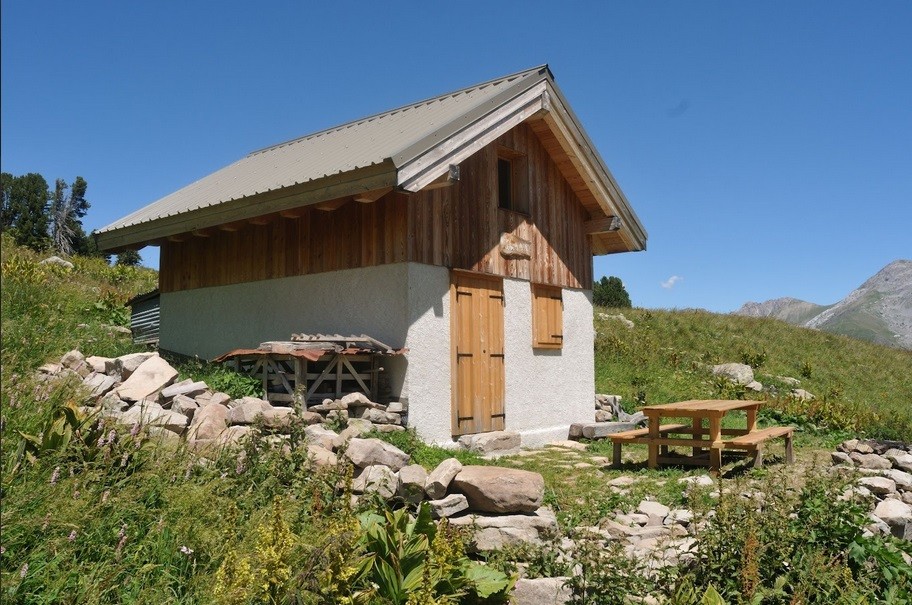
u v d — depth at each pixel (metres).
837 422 14.77
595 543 5.17
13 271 15.02
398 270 9.50
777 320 28.12
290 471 5.85
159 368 7.79
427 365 9.64
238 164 14.37
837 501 6.21
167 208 12.14
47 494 4.46
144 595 3.91
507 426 11.09
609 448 11.17
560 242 12.63
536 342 11.80
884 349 27.56
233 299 11.82
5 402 5.56
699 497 6.93
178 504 4.74
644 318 24.69
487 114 9.88
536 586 4.93
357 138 11.73
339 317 10.16
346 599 4.05
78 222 41.03
